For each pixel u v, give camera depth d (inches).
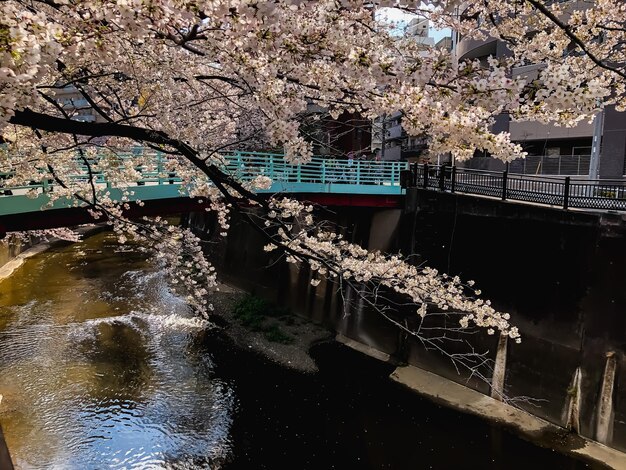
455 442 408.5
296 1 101.0
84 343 589.9
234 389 498.9
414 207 583.2
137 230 298.8
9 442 389.7
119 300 754.8
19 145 252.7
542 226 442.0
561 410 418.6
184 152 161.0
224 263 897.5
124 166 325.1
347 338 633.6
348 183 635.5
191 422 437.4
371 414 453.7
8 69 80.7
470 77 115.6
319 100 173.3
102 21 121.0
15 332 609.0
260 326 663.8
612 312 389.7
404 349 562.9
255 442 410.3
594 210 420.2
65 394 469.7
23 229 359.6
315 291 692.7
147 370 530.9
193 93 285.9
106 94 259.0
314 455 393.4
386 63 116.1
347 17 137.1
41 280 836.6
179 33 129.7
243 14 103.0
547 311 433.7
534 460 382.0
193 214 1178.0
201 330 650.8
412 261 573.6
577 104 105.7
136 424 429.7
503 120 864.9
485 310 282.7
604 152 705.6
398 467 378.0
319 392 495.8
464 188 547.5
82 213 381.7
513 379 455.8
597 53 227.5
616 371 384.8
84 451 387.9
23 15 86.2
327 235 291.9
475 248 503.2
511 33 222.2
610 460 374.6
